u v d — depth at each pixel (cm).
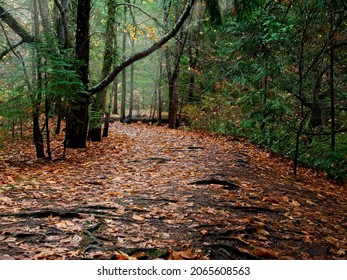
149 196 585
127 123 2648
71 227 414
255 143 1378
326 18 984
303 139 1182
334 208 681
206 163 925
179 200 564
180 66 2138
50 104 1024
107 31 1373
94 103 1396
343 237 496
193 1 1062
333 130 969
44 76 960
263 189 713
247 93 1330
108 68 1399
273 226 491
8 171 827
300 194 741
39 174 799
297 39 1085
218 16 996
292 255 403
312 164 1059
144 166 894
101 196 575
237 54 1305
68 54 1039
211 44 1903
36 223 423
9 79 927
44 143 1354
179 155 1055
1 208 482
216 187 666
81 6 1119
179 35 1938
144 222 453
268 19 1057
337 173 970
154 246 378
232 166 895
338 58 1174
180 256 351
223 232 429
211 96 1897
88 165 923
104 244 374
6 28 1332
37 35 980
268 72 1125
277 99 1173
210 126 1800
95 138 1409
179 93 2328
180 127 2194
